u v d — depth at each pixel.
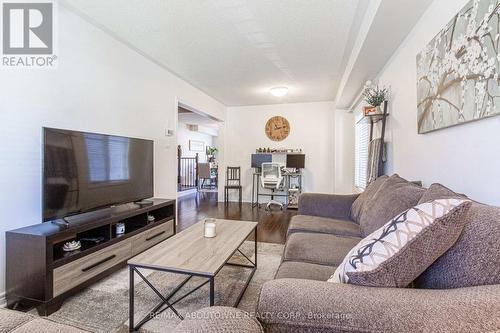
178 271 1.40
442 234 0.76
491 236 0.75
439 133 1.78
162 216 3.03
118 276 2.20
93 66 2.50
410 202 1.46
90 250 1.95
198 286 1.98
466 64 1.40
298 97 5.39
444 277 0.81
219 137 6.23
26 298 1.69
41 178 1.89
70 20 2.27
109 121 2.69
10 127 1.85
